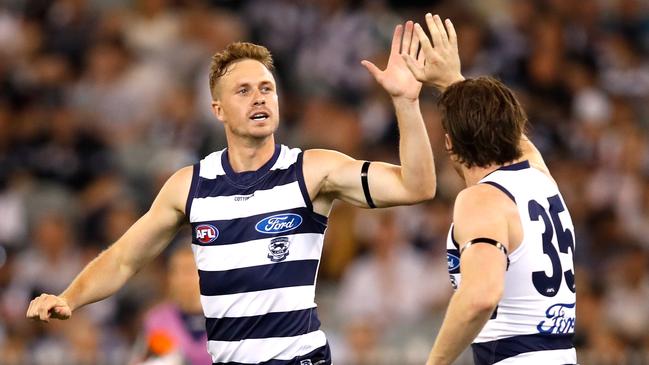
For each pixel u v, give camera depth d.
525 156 18.55
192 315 26.02
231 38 48.25
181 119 43.97
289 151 19.08
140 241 19.34
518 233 16.52
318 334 18.69
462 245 16.12
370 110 45.03
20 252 40.25
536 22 49.03
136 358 28.39
